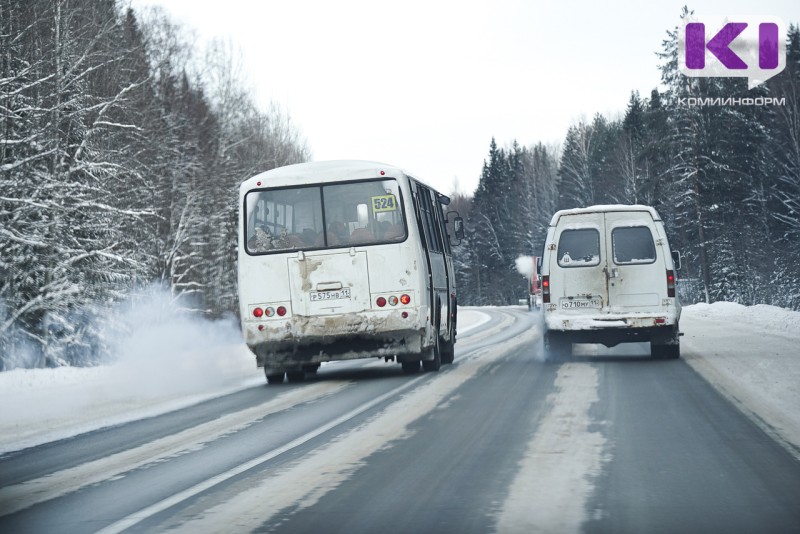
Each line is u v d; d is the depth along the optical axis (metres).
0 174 31.25
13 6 33.41
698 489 8.02
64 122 35.78
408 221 19.22
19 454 11.45
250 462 9.95
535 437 10.83
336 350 19.52
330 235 19.27
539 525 6.95
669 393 14.58
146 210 37.12
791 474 8.51
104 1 42.28
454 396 15.29
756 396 13.88
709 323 38.22
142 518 7.59
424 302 19.28
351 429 12.07
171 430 12.85
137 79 46.06
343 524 7.19
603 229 20.89
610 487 8.16
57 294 32.28
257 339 19.28
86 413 15.70
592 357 22.80
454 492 8.15
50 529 7.39
